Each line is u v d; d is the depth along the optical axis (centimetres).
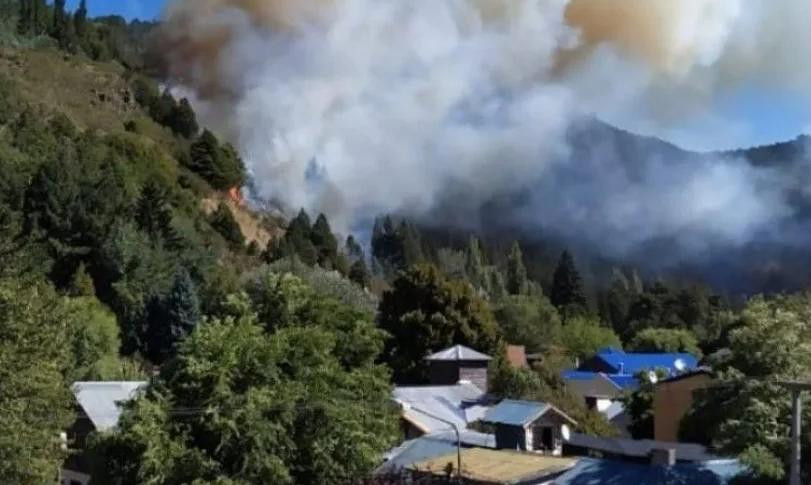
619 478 2358
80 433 3444
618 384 5872
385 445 2870
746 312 2470
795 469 1936
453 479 2533
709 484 2270
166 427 2525
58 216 6244
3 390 1792
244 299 2967
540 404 3136
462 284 5256
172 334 5672
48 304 2005
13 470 1809
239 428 2516
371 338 3102
